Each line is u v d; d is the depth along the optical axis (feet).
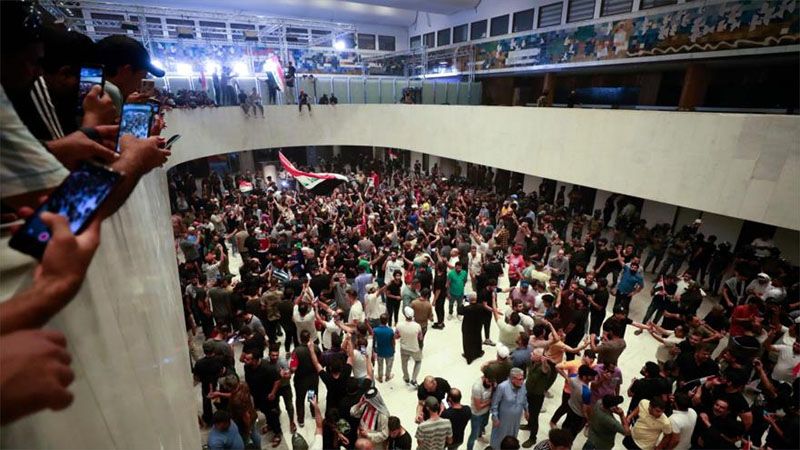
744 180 25.48
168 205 15.42
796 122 23.08
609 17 38.78
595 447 13.73
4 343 1.46
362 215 36.76
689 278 22.85
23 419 1.77
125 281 3.93
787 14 26.27
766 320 19.35
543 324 17.75
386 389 19.90
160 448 4.08
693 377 15.75
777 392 14.88
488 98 59.62
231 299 21.49
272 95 53.42
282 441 16.89
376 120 58.49
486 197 42.80
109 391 2.97
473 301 21.01
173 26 54.54
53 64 4.61
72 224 2.01
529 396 16.16
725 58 31.32
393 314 23.97
